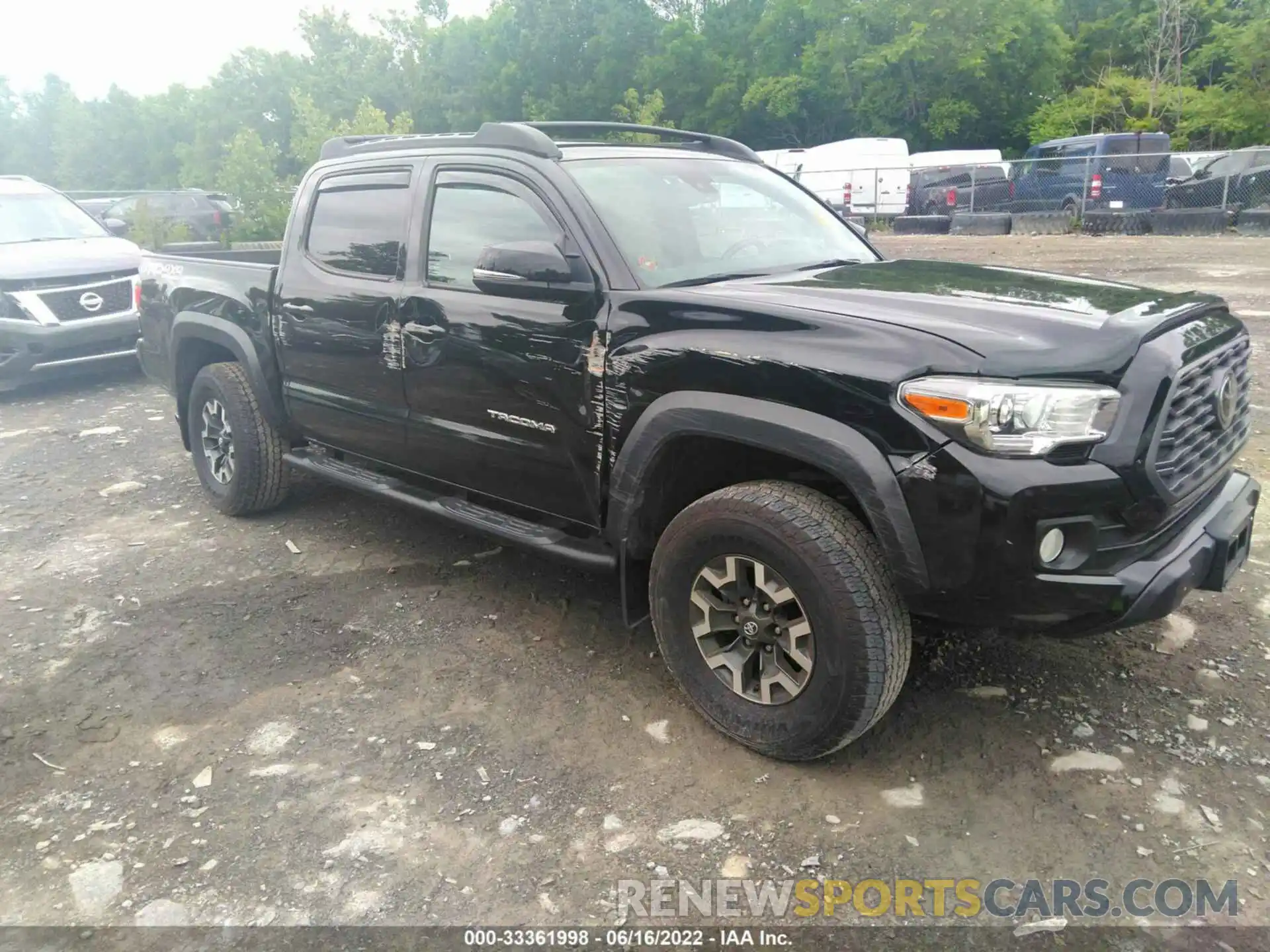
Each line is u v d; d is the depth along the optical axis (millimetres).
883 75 38031
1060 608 2486
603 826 2697
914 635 3627
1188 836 2561
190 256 5504
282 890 2496
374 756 3053
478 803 2811
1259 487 3176
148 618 4055
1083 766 2857
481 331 3484
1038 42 37000
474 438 3654
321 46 54656
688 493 3199
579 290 3176
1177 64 33094
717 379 2814
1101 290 3111
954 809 2709
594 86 47312
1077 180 20672
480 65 52125
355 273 4141
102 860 2623
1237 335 3025
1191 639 3520
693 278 3312
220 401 4961
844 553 2629
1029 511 2400
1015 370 2436
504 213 3549
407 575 4426
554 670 3537
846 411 2576
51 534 5086
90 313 8453
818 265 3732
